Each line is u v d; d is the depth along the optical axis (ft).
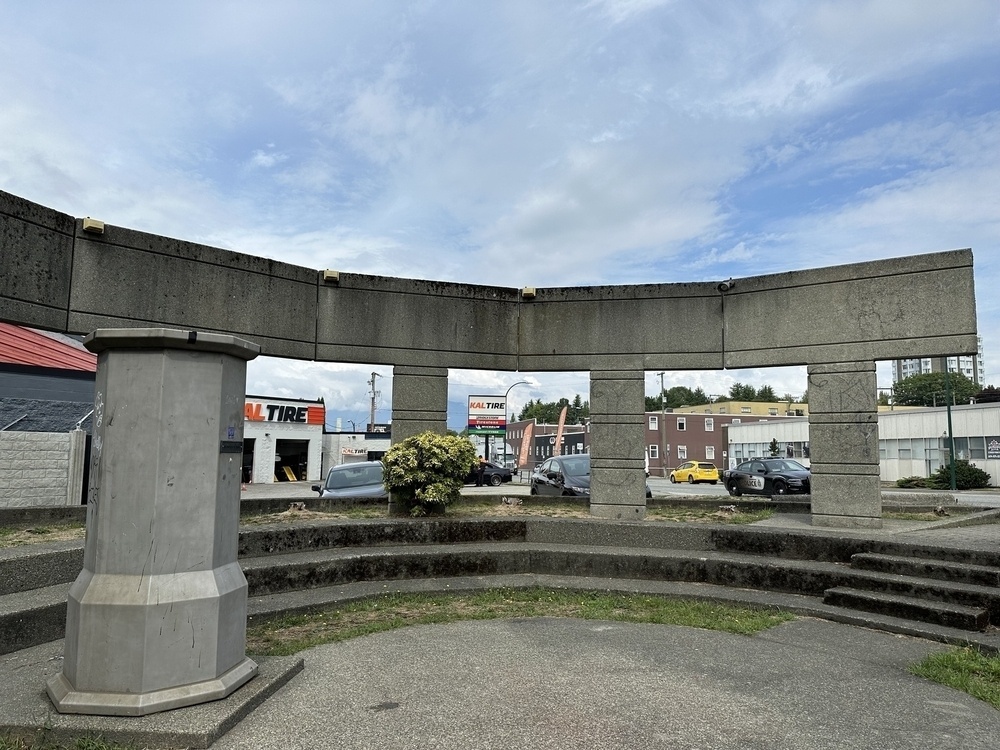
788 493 62.59
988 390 149.18
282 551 26.12
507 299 37.37
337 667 15.94
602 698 13.93
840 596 22.25
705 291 34.94
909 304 30.42
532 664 16.29
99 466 13.33
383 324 35.76
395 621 20.62
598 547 28.68
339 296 35.22
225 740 11.77
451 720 12.69
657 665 16.30
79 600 12.68
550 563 27.66
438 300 36.55
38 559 19.13
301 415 136.87
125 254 29.60
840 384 31.65
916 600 21.02
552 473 50.06
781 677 15.53
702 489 118.11
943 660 16.63
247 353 15.01
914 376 272.51
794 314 32.91
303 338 34.24
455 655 17.03
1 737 11.67
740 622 20.65
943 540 25.08
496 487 110.73
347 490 40.16
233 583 13.98
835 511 31.14
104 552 12.98
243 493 94.48
